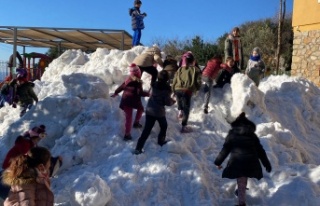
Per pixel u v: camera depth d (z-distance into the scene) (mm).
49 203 2633
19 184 2570
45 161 2703
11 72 9312
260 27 21719
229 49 6156
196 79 4430
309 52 10312
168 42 21891
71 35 10320
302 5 10461
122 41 9367
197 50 18938
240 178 3338
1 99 6168
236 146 3369
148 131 3879
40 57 13820
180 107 4426
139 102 4184
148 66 4977
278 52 15000
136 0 7594
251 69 5641
